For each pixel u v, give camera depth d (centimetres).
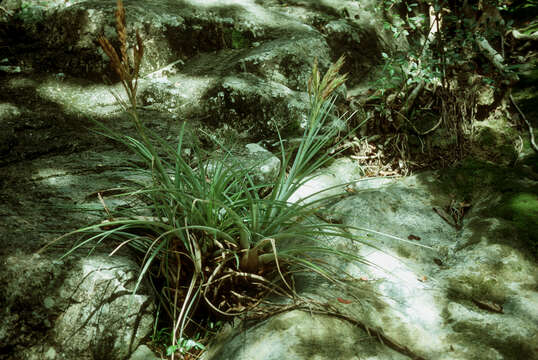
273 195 235
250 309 224
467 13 407
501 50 412
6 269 201
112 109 346
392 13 461
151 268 234
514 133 364
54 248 213
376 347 201
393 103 368
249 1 464
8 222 225
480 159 344
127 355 209
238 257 232
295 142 342
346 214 288
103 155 299
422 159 353
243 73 376
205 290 217
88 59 368
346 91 402
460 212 300
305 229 239
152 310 217
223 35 414
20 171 271
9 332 195
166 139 323
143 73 376
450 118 363
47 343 198
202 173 236
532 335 207
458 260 258
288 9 456
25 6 409
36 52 378
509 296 231
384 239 272
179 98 361
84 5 379
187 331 227
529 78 414
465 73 389
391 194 306
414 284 241
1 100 326
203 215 230
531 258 251
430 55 369
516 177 312
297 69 387
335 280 227
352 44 438
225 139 343
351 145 358
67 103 342
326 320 211
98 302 202
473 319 218
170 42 386
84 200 252
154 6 396
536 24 469
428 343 206
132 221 207
